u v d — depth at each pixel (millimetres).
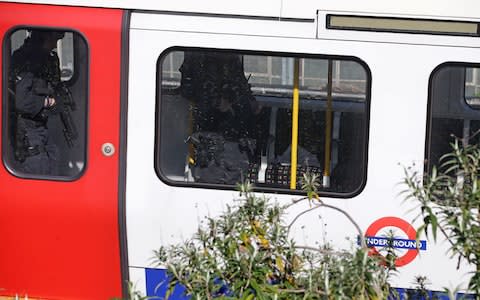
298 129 9969
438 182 6629
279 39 9844
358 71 9820
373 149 9836
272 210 6750
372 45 9773
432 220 5891
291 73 9906
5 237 10273
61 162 10164
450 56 9742
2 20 10141
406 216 9781
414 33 9758
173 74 10008
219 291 6480
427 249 9703
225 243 6504
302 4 9844
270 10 9883
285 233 6574
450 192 6070
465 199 5988
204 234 6715
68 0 10094
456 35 9742
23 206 10211
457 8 9727
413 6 9742
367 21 9789
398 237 9781
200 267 6375
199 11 9969
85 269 10219
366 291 6051
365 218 9859
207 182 10023
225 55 9945
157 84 9992
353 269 5953
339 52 9789
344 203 9883
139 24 9992
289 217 9922
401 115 9812
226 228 6602
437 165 9812
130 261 10133
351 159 9906
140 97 10016
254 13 9914
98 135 10070
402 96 9797
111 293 10227
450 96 9781
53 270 10273
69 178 10133
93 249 10195
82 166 10133
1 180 10227
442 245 9664
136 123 10023
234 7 9930
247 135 10023
